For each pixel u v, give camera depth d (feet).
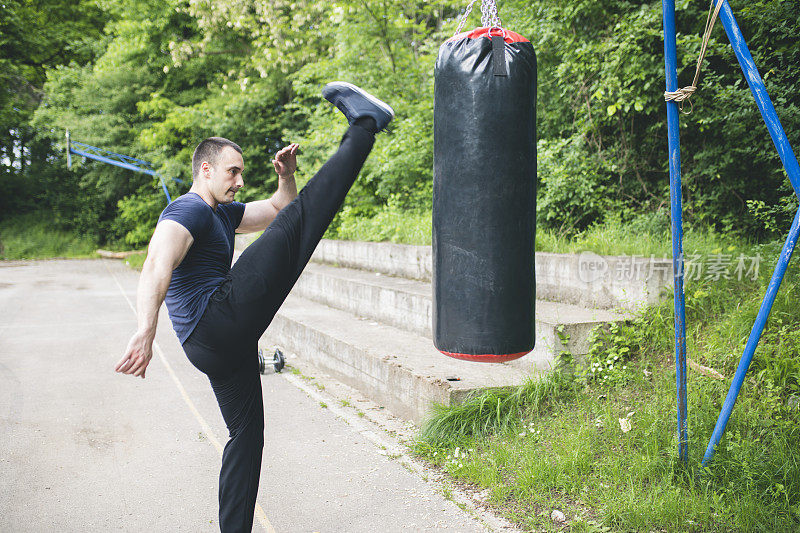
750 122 18.99
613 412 12.75
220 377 8.05
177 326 7.79
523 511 9.95
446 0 34.73
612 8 23.80
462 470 11.56
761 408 11.85
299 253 7.61
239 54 57.82
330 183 7.71
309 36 45.42
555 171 23.97
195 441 13.99
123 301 37.19
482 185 8.22
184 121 57.82
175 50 50.01
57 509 10.60
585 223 25.34
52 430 14.67
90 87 67.15
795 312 14.16
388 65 37.81
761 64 18.56
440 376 14.66
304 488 11.40
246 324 7.48
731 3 19.30
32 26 78.18
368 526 9.87
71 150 57.36
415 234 29.53
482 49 8.24
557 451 11.41
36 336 26.12
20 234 77.25
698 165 22.58
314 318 24.41
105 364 21.25
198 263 7.89
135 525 10.03
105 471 12.28
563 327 14.55
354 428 14.74
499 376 14.84
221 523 8.43
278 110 56.44
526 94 8.36
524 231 8.45
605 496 9.90
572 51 23.53
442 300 8.63
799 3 17.13
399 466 12.34
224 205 8.91
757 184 21.79
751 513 9.03
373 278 28.17
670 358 14.47
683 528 9.07
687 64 20.11
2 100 76.38
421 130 33.63
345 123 37.68
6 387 18.39
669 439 11.19
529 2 26.02
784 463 10.01
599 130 25.27
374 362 16.88
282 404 16.83
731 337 13.93
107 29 65.00
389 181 37.22
